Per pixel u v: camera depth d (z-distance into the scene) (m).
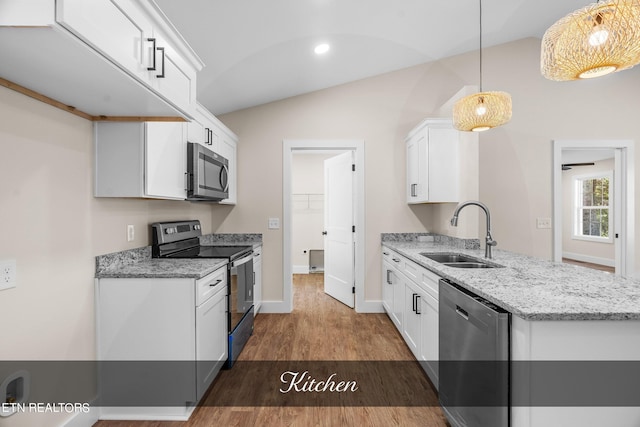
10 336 1.33
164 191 2.01
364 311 3.64
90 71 1.23
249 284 2.90
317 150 3.78
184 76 1.76
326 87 3.62
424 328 2.17
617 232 3.47
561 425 1.14
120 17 1.21
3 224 1.30
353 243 3.79
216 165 2.71
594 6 1.24
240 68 2.73
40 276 1.46
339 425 1.75
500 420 1.23
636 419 1.14
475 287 1.46
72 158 1.66
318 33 2.50
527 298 1.29
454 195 3.02
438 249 2.88
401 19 2.60
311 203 6.09
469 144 2.91
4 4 0.91
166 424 1.77
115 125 1.82
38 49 1.06
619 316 1.11
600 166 6.59
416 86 3.59
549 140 3.40
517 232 3.38
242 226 3.66
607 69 1.37
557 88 3.41
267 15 2.12
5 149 1.31
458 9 2.62
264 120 3.65
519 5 2.70
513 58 3.42
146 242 2.31
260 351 2.66
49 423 1.51
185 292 1.81
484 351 1.32
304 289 4.77
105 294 1.81
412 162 3.39
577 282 1.56
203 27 2.11
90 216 1.78
